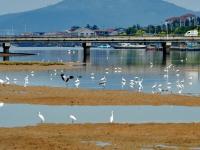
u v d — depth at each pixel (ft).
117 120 181.88
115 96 237.04
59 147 138.72
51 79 341.21
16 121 179.22
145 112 199.21
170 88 286.05
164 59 587.68
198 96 245.65
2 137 149.38
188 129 165.27
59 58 597.52
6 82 294.46
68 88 271.90
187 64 499.51
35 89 261.85
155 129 165.07
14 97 231.50
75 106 211.00
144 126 169.17
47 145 140.67
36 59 556.92
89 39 620.90
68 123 174.81
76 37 625.00
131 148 138.72
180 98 234.58
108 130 163.32
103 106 211.20
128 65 482.28
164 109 206.49
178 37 648.38
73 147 138.82
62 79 320.70
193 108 210.18
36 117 186.60
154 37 645.10
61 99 225.76
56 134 156.35
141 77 361.51
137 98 231.09
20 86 273.75
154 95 241.96
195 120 182.80
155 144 144.36
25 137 149.69
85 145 141.49
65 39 622.95
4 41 631.15
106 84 311.47
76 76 362.33
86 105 213.46
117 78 354.74
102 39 628.28
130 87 293.43
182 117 188.75
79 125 170.09
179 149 138.51
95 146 140.36
